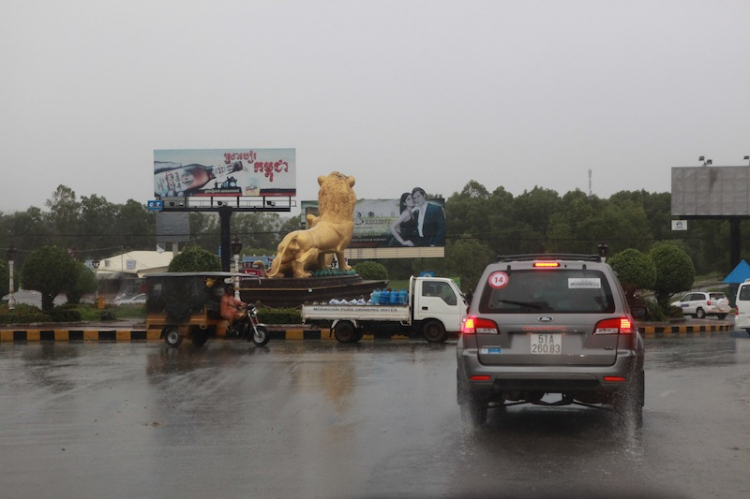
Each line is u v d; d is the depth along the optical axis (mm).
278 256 30281
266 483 6555
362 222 61688
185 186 46875
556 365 8117
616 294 8266
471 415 8688
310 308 21141
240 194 46781
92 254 87812
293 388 12023
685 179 48469
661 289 34344
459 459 7270
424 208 61219
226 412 10016
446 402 10516
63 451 7898
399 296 21344
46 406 10688
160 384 12766
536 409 9914
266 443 8125
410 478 6629
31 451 7918
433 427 8805
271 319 25375
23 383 13102
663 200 87750
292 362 15742
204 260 32969
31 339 23766
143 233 92562
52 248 31406
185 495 6242
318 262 32031
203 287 19750
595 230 71375
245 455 7594
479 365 8266
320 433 8586
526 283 8375
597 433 8414
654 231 86375
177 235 61188
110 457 7605
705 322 33625
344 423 9133
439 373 13680
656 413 9641
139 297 51156
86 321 30156
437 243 61031
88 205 90688
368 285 35750
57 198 88938
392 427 8844
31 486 6586
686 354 17312
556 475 6656
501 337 8234
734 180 47906
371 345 19969
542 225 88250
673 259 33938
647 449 7641
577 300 8250
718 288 72000
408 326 20812
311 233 30984
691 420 9172
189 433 8719
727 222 67938
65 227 86750
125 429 9016
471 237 77688
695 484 6379
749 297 25672
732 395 11133
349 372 13914
